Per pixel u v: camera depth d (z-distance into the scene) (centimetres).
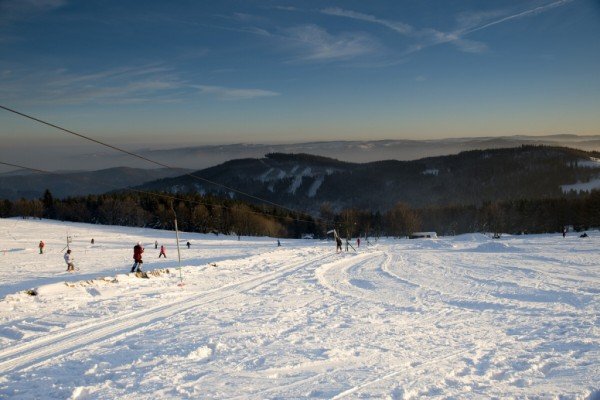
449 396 690
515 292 1756
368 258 3819
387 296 1769
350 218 11569
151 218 12094
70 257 2873
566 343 977
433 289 1927
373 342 1028
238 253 4825
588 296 1575
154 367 854
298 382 766
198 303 1583
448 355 911
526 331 1109
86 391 733
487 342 1012
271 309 1475
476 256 3766
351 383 755
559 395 685
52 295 1622
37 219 11206
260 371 826
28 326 1185
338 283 2194
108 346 1007
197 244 7381
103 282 1938
